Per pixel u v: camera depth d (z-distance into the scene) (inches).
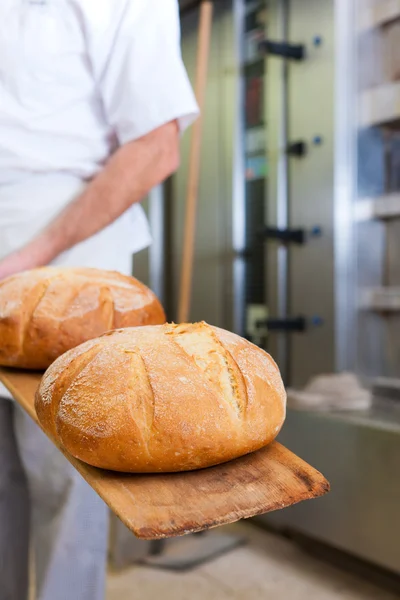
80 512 45.3
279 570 78.2
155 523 18.9
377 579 75.2
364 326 90.3
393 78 85.0
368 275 90.3
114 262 45.0
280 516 83.1
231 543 85.4
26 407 30.4
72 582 45.0
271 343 97.3
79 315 36.1
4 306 37.0
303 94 92.8
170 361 24.4
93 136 43.8
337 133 88.3
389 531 67.7
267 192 98.7
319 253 91.2
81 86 41.4
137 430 22.5
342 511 73.2
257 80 100.0
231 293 105.3
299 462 23.5
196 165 79.1
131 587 73.4
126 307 37.7
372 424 69.1
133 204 44.6
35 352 35.9
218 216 104.9
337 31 87.0
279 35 94.7
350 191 89.2
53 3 38.0
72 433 23.5
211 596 71.1
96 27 38.5
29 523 48.7
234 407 23.9
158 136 41.1
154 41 39.8
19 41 38.2
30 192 43.4
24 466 46.0
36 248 41.9
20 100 40.1
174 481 22.3
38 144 42.3
